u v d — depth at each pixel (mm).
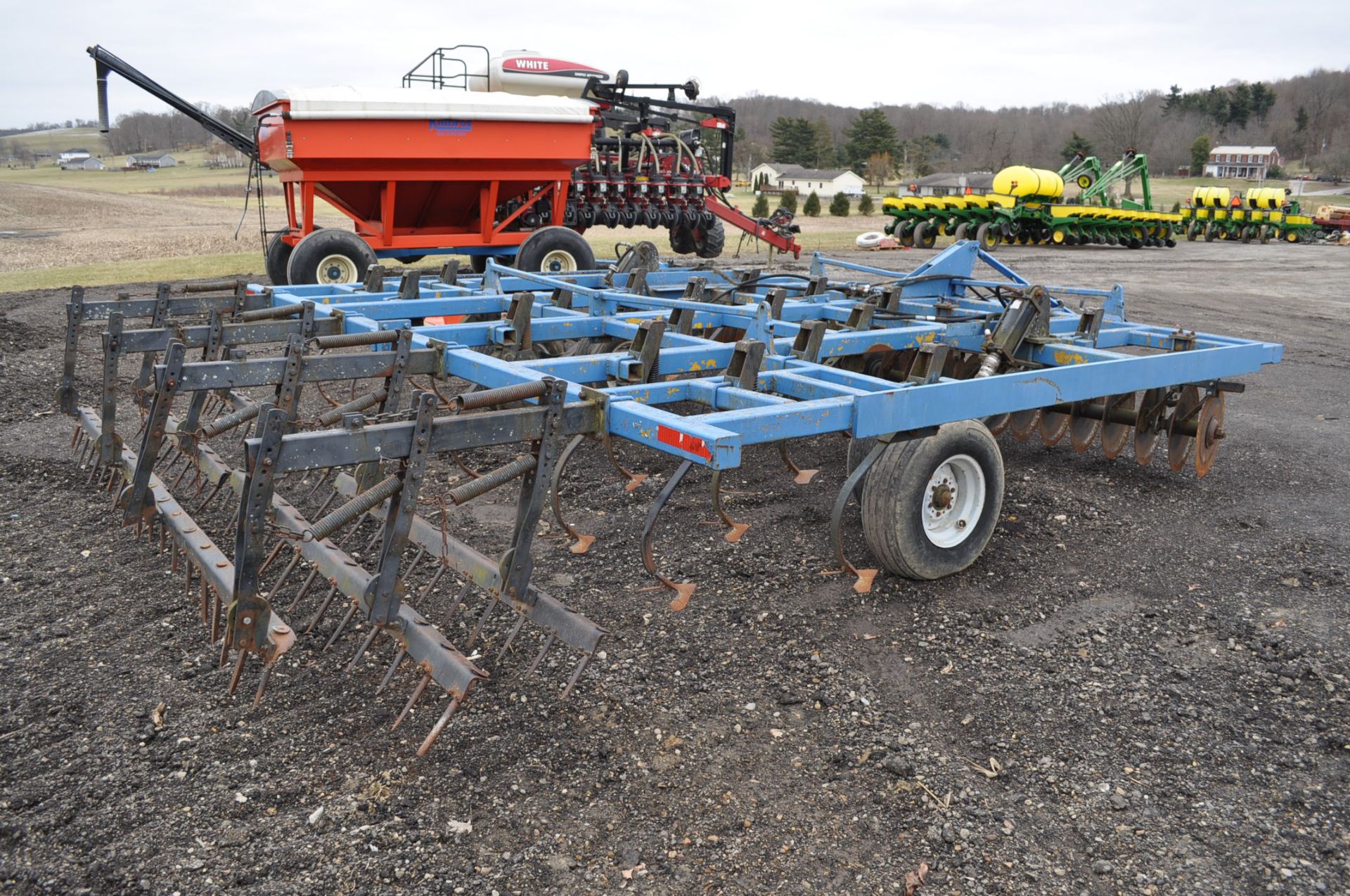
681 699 3594
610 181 16219
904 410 4148
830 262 9078
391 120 11500
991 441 4703
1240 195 37312
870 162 101188
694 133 17938
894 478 4379
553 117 12500
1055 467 6586
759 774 3170
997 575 4777
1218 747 3371
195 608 4164
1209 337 6508
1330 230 38844
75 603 4199
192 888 2615
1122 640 4137
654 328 4703
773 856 2795
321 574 4289
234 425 4215
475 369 4594
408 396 8109
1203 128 126188
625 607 4309
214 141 173375
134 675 3641
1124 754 3320
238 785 3035
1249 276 21172
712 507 5602
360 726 3357
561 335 6137
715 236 18406
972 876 2730
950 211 26516
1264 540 5316
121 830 2826
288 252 12422
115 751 3186
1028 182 26281
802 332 5336
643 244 8820
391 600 3211
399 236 12664
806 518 5445
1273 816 3012
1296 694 3732
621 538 5105
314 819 2889
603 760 3219
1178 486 6246
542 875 2703
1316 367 10789
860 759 3254
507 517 5383
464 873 2697
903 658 3936
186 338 5152
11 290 14109
